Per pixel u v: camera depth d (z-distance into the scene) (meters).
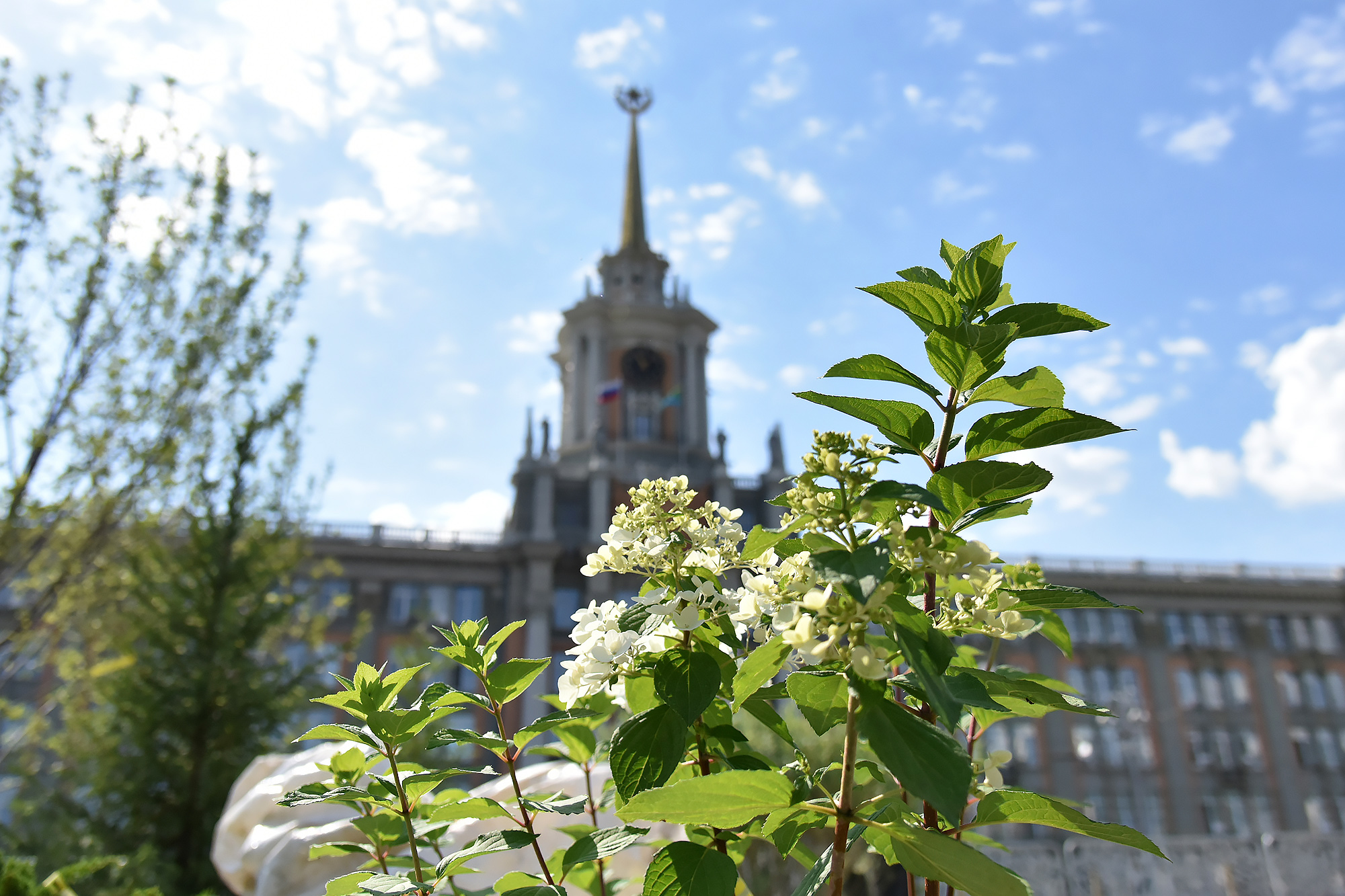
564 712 2.33
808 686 1.69
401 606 39.28
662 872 1.77
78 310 11.78
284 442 16.22
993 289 2.00
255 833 4.57
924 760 1.41
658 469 45.81
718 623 1.98
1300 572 47.53
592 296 53.12
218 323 13.12
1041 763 38.91
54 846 12.30
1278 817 40.25
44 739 16.66
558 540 41.75
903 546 1.60
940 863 1.54
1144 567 45.31
